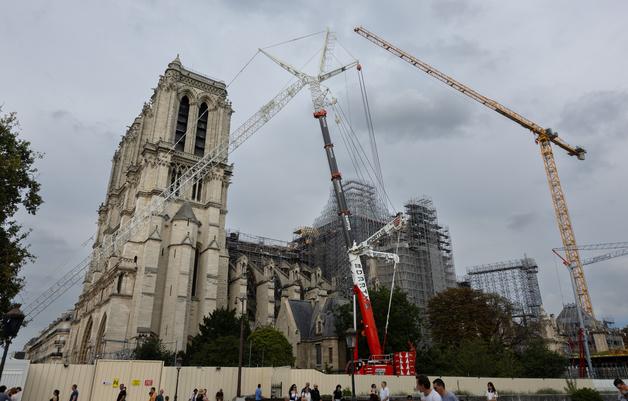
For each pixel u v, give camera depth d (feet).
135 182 322.96
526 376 249.75
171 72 336.29
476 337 257.34
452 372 213.05
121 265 266.36
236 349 203.00
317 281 360.07
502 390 173.88
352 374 98.58
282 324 304.71
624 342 496.64
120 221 331.16
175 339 250.98
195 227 291.79
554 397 162.30
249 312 337.31
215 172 322.34
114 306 253.65
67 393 117.19
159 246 273.13
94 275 332.39
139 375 127.13
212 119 347.97
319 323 271.49
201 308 278.87
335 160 232.32
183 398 130.82
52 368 116.88
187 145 328.49
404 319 241.76
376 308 237.86
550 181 437.17
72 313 390.21
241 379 139.85
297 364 273.54
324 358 256.11
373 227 395.55
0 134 106.01
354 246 210.79
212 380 136.56
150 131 333.83
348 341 102.12
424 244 399.65
